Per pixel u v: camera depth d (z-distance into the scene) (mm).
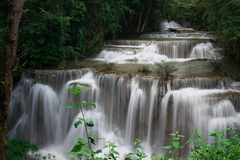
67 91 11961
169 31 23844
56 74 12469
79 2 16234
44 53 13266
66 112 11984
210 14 13742
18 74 12617
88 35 16844
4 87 5820
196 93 9977
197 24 28391
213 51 15578
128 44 17859
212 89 10680
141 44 17375
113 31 18094
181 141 9852
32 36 12711
